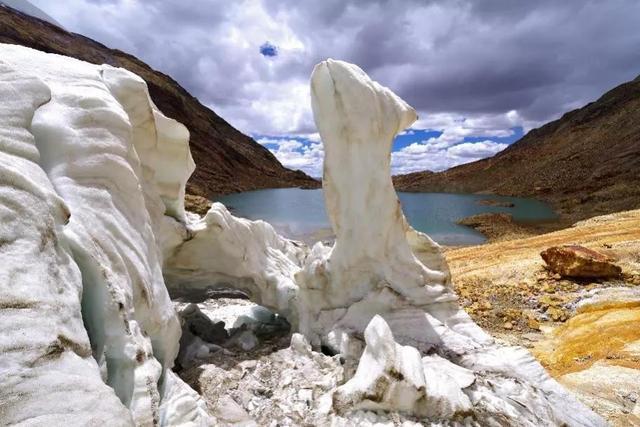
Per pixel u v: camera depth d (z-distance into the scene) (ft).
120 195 16.35
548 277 50.78
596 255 49.01
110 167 15.83
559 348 33.55
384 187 23.52
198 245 25.84
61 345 10.23
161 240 23.12
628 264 52.44
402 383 16.39
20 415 8.56
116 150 16.43
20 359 9.10
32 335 9.59
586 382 26.50
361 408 16.66
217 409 17.10
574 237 73.05
